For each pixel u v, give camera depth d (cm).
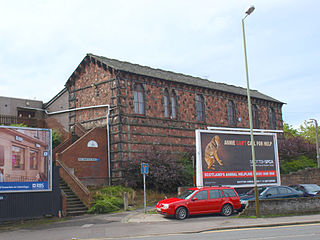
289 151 3653
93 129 2659
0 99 3212
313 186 2308
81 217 1883
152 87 2928
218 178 2241
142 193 2527
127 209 2084
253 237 1157
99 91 2861
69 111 3138
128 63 3136
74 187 2164
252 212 1733
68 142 2750
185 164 2848
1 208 1712
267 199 1764
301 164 3544
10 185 1739
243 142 2381
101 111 2833
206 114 3338
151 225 1527
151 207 2188
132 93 2777
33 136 1845
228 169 2286
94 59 2927
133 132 2723
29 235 1398
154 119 2888
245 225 1441
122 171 2609
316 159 3888
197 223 1538
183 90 3180
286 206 1792
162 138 2912
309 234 1198
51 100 3372
